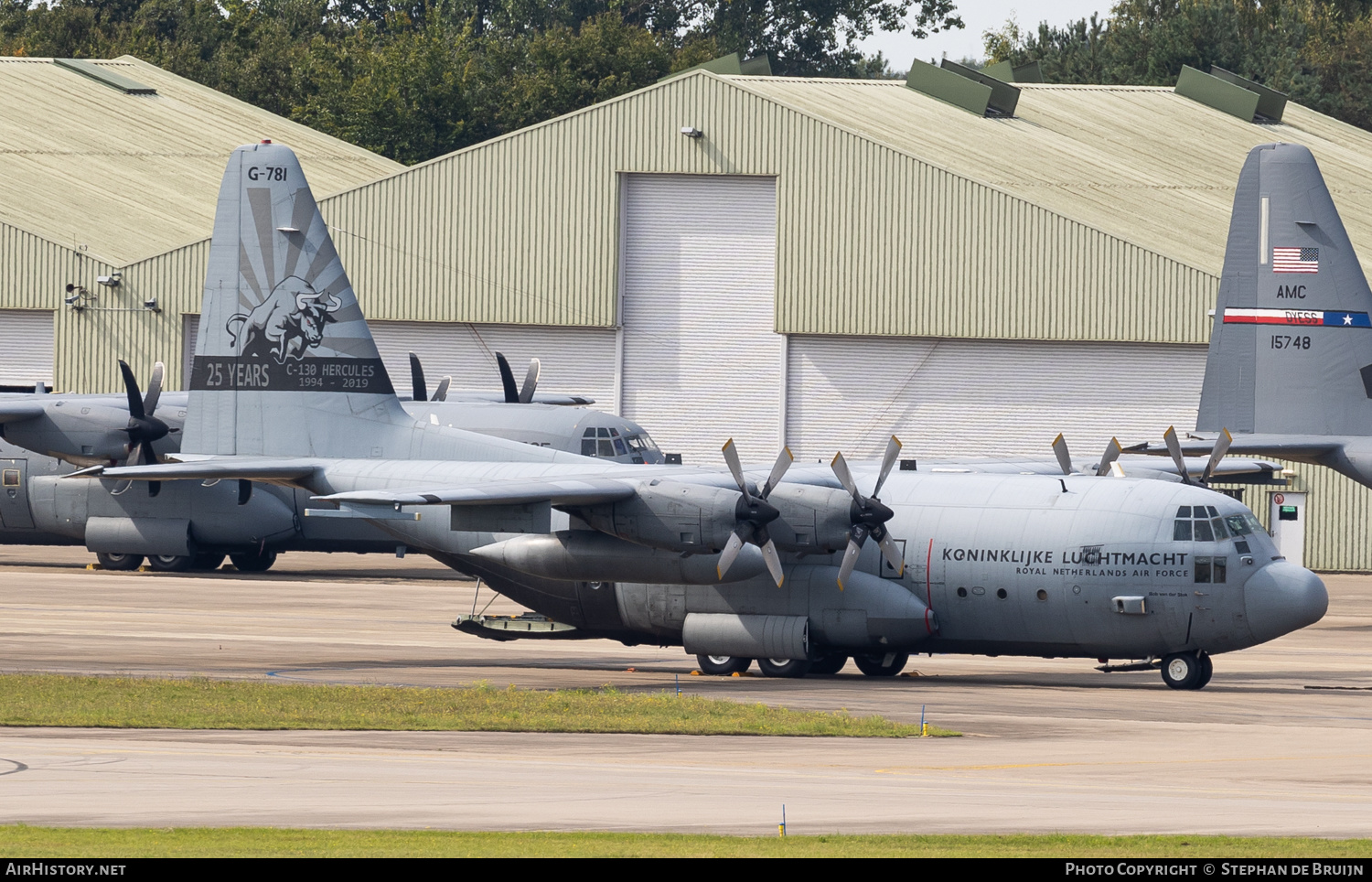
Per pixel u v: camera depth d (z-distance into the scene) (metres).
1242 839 55.91
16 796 62.12
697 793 65.25
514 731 84.25
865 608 111.19
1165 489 108.06
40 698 92.38
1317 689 108.12
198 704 91.62
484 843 53.44
